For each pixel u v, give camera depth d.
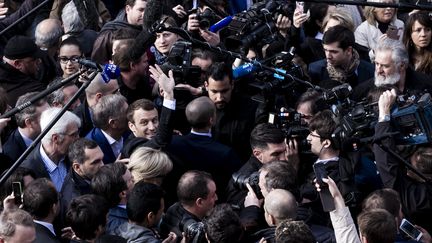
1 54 14.46
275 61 12.04
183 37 11.77
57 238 10.22
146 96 12.70
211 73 11.94
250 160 11.34
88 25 13.96
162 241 10.30
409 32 13.73
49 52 13.83
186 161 11.52
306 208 10.70
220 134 12.12
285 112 11.50
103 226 10.00
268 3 12.36
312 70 13.33
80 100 12.59
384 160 11.09
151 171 10.73
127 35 12.66
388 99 10.95
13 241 9.45
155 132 11.59
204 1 13.30
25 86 13.11
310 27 14.31
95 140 11.75
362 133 10.94
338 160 11.16
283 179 10.33
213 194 10.59
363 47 14.11
